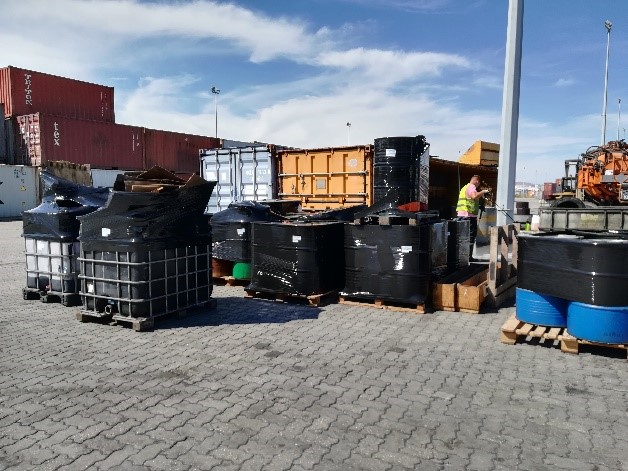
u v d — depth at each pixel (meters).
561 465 2.70
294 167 12.41
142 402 3.53
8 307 6.61
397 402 3.52
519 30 7.64
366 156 11.18
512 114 7.75
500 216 7.90
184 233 5.89
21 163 26.14
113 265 5.52
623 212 10.80
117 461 2.75
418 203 9.02
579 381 3.91
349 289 6.70
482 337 5.15
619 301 4.30
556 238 4.71
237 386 3.82
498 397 3.61
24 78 27.09
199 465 2.70
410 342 4.98
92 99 30.58
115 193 5.27
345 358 4.49
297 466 2.69
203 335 5.25
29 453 2.83
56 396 3.64
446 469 2.66
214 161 13.76
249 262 7.96
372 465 2.70
